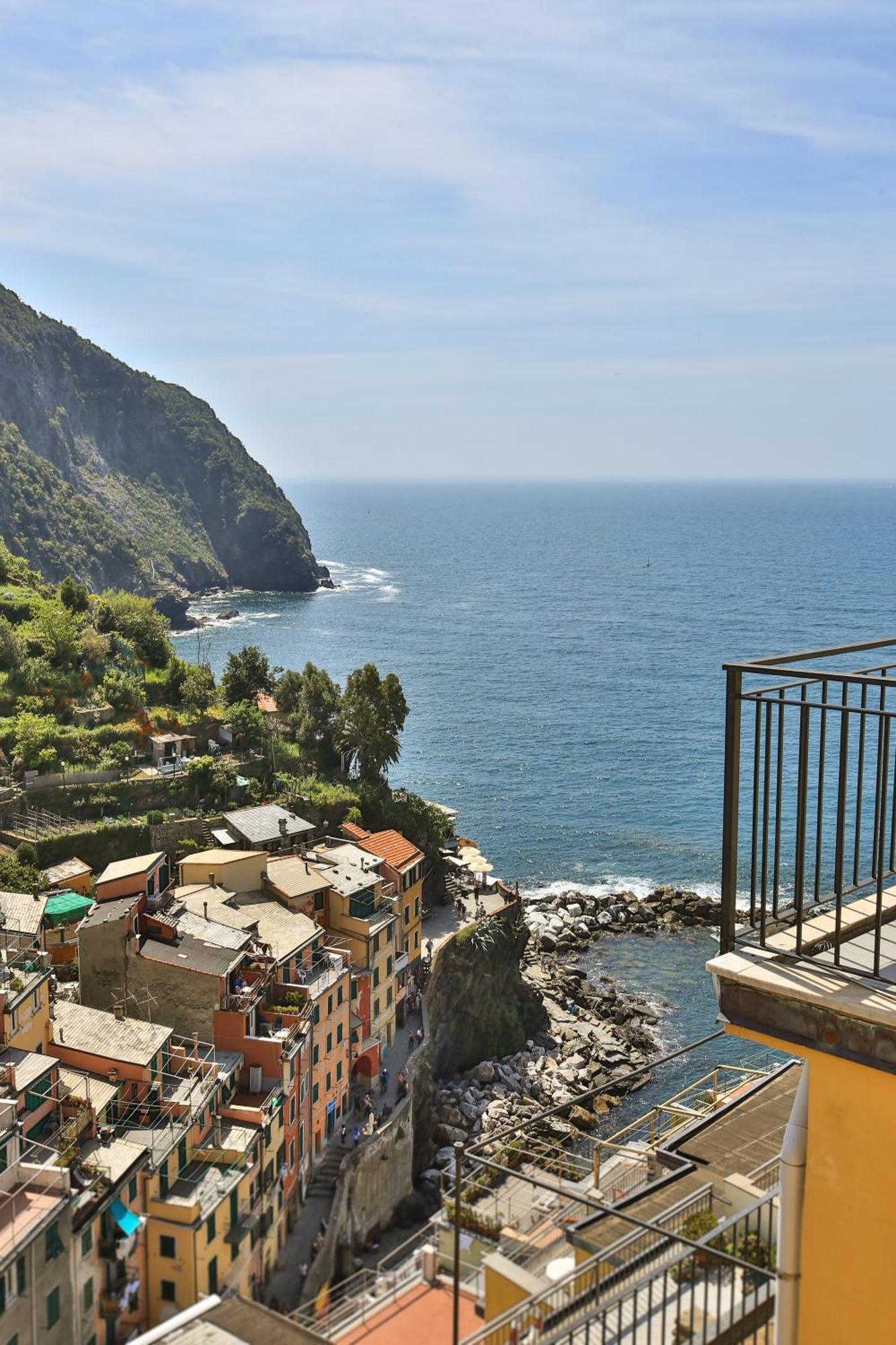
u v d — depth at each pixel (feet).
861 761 31.45
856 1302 28.81
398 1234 212.84
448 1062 270.87
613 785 499.92
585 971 324.19
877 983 29.91
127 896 216.33
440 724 608.19
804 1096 30.89
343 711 370.32
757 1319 48.03
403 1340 75.05
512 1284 57.93
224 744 365.40
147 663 432.66
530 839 431.02
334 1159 206.59
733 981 31.01
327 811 334.85
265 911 234.17
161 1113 166.20
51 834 295.89
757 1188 56.85
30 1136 148.97
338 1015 217.36
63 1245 133.90
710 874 396.57
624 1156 81.46
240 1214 164.66
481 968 284.00
